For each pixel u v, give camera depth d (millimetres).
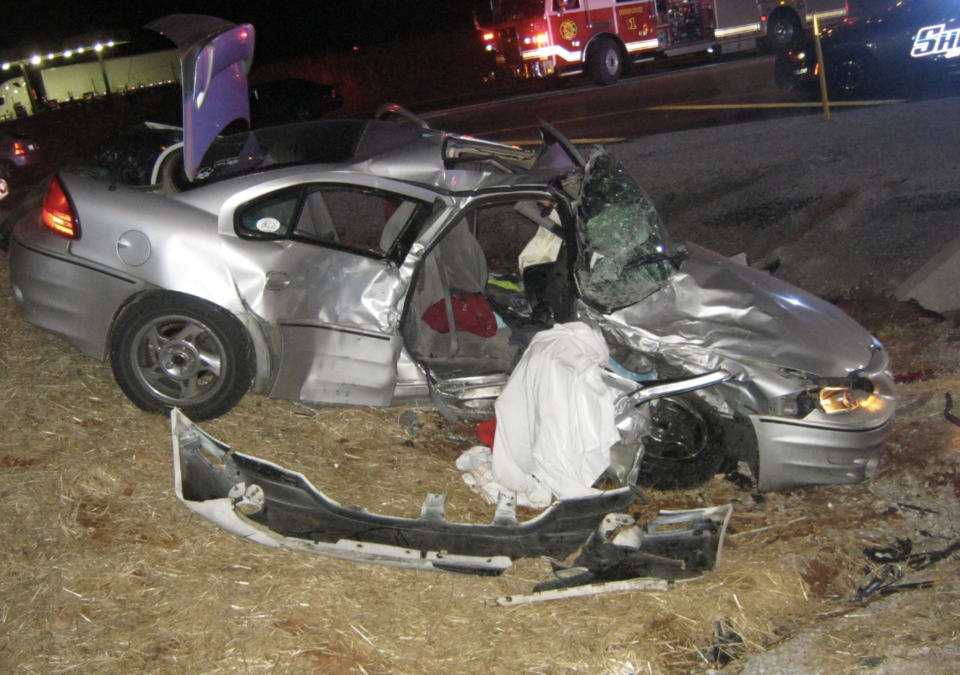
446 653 3135
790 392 4113
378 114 5457
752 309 4285
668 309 4262
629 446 3982
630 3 17312
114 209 4066
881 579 3758
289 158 4355
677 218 7988
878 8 12227
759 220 7789
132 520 3566
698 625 3359
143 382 4121
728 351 4168
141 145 5305
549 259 4840
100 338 4117
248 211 4133
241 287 4039
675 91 15359
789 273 6867
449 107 19828
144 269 4000
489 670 3076
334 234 4859
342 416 4496
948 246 6785
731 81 15609
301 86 20469
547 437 3785
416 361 4285
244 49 4180
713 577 3598
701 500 4316
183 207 4102
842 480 4184
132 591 3225
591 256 4129
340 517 3516
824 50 12273
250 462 3574
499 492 3734
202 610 3170
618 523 3541
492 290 5105
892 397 4238
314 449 4230
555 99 17000
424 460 4305
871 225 7359
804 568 3742
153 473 3850
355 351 4148
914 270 6582
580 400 3771
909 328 5898
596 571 3500
